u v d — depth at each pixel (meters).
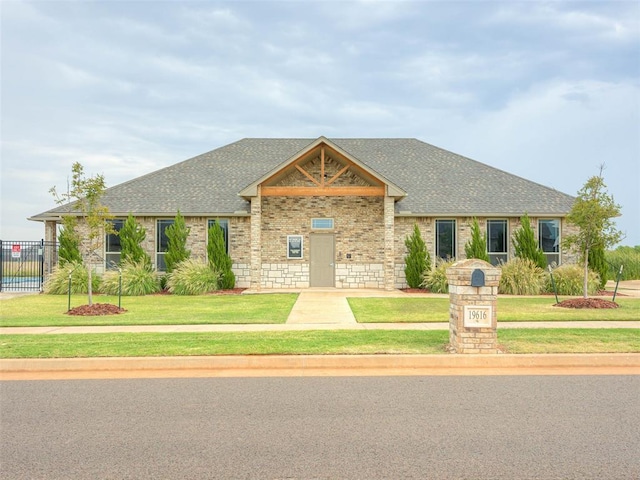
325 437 5.59
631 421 6.12
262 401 7.02
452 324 10.05
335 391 7.54
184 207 24.80
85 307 15.89
